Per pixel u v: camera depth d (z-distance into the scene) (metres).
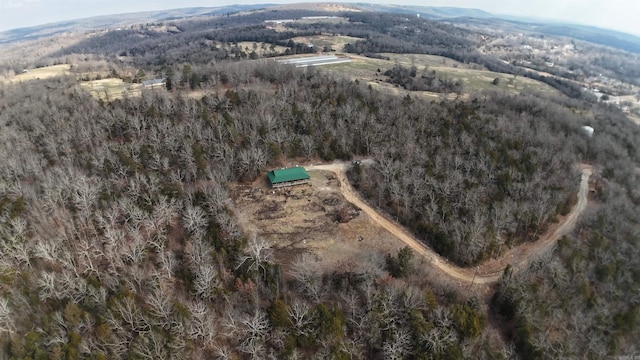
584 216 122.38
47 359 69.00
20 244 87.62
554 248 106.12
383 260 96.69
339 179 135.62
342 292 87.12
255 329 74.56
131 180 110.81
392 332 78.31
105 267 91.12
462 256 103.62
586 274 98.38
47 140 128.25
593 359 82.50
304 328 78.44
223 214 104.56
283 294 87.50
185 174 122.31
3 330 71.69
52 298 80.00
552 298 92.50
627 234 113.06
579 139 164.12
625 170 149.88
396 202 121.50
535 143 150.75
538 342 81.38
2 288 80.56
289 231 111.75
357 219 117.56
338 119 155.00
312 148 144.38
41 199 106.44
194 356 74.25
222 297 84.31
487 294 96.38
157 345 71.00
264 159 135.25
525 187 121.94
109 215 97.50
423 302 84.25
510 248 111.44
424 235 110.81
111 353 72.06
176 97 163.88
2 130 136.75
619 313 91.19
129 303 75.88
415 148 140.25
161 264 92.31
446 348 75.88
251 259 91.94
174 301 81.38
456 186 121.88
